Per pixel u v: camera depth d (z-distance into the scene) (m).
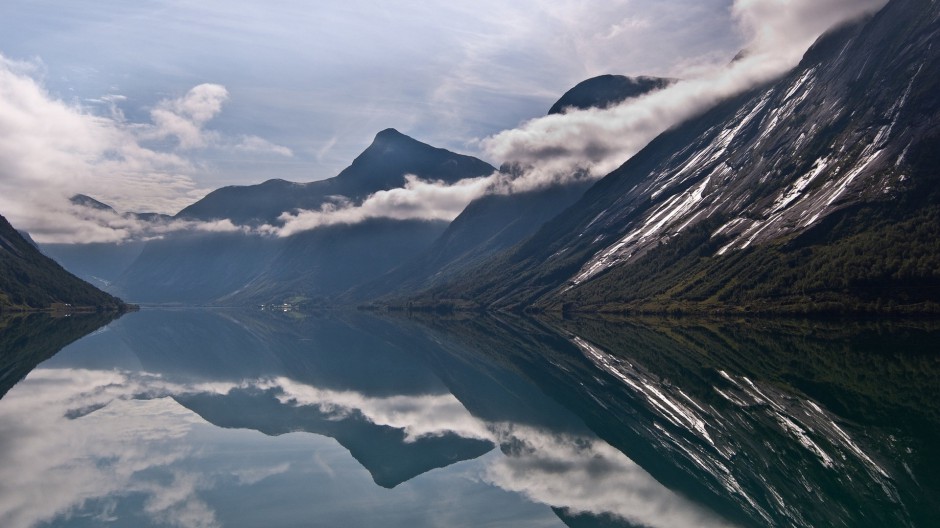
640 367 121.75
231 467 54.47
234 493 47.34
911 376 95.62
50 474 51.28
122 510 43.16
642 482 53.19
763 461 57.56
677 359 131.00
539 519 44.16
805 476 52.69
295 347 184.12
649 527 42.88
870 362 112.94
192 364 133.62
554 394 99.00
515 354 159.00
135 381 104.88
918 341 147.88
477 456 62.44
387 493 48.69
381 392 102.75
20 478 50.09
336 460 57.53
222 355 155.75
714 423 72.62
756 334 188.50
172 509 43.53
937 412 71.31
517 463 59.72
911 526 41.69
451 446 66.75
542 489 51.31
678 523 43.75
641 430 72.50
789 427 68.31
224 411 80.56
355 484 50.44
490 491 50.47
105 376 109.94
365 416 82.44
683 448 63.97
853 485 49.66
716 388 93.25
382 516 43.69
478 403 93.12
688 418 76.50
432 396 99.38
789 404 79.19
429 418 82.81
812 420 70.44
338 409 86.50
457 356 156.50
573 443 67.81
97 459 55.94
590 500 48.31
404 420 81.00
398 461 59.34
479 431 74.75
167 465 54.53
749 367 112.75
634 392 96.19
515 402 93.75
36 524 40.38
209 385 103.12
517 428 76.25
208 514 42.97
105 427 68.88
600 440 68.81
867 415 70.94
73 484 48.81
